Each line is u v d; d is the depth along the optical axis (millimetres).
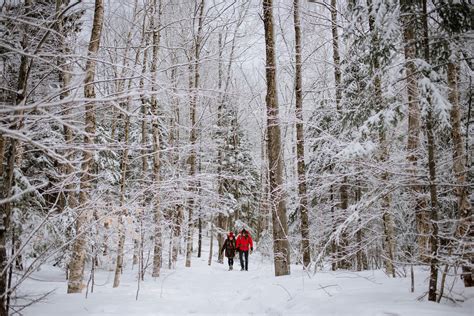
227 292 6844
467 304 3926
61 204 6797
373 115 4863
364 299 4516
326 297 5008
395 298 4398
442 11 4184
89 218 5484
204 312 5012
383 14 4406
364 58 4984
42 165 9680
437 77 4215
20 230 5004
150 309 4832
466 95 5801
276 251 8133
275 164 8477
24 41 3807
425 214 6043
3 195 3727
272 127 8586
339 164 6414
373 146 4484
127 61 7777
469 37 4328
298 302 4930
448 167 5656
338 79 10344
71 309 4680
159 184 6848
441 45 4344
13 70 4516
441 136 5641
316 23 10477
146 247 8617
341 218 7625
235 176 11000
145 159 9891
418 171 5363
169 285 7984
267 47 8680
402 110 4578
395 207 7648
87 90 5336
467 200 4852
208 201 10961
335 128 8922
